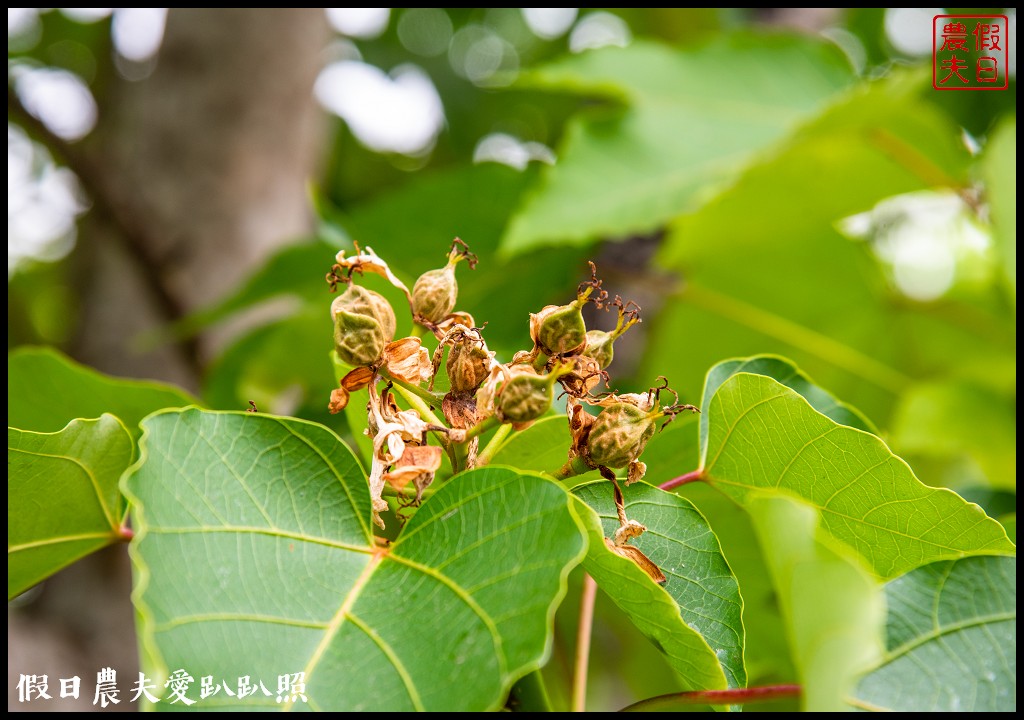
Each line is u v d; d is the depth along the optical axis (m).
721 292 1.10
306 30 1.30
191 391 1.14
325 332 0.87
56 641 1.00
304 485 0.54
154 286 1.02
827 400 0.63
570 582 0.70
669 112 0.91
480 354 0.56
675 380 1.15
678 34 1.52
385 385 0.57
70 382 0.66
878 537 0.58
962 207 1.06
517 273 0.88
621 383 0.77
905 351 1.15
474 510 0.53
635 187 0.86
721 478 0.59
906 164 0.88
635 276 1.05
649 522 0.58
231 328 1.14
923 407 0.98
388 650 0.52
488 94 1.89
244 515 0.53
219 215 1.20
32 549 0.58
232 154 1.22
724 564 0.58
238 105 1.24
